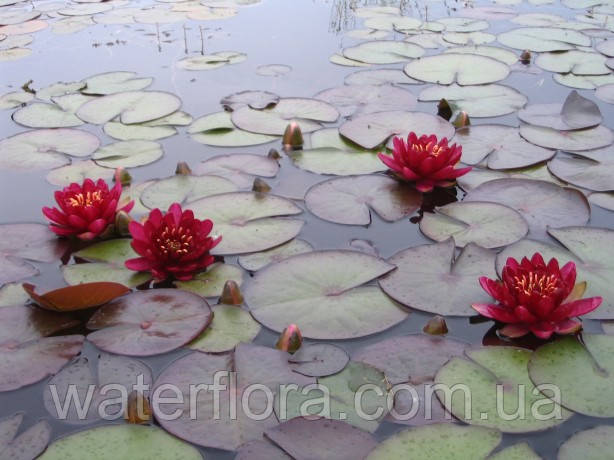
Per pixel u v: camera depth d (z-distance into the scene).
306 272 1.91
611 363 1.57
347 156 2.67
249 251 2.04
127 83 3.49
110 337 1.68
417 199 2.34
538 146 2.69
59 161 2.69
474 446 1.36
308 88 3.42
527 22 4.44
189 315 1.75
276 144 2.80
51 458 1.35
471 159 2.62
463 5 5.04
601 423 1.42
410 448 1.35
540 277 1.71
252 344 1.65
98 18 4.84
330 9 4.98
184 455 1.36
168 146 2.81
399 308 1.78
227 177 2.49
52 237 2.16
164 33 4.43
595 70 3.55
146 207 2.29
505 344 1.66
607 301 1.79
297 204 2.31
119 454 1.36
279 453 1.35
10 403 1.50
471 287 1.84
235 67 3.75
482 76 3.47
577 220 2.17
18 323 1.74
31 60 3.95
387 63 3.75
